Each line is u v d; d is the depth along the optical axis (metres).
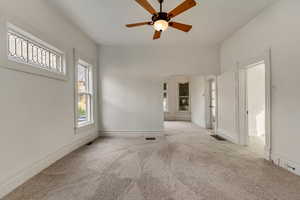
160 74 4.92
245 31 3.57
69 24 3.38
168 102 9.11
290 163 2.48
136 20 3.35
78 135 3.72
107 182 2.20
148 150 3.56
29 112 2.29
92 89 4.52
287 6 2.49
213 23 3.50
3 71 1.90
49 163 2.72
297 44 2.34
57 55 3.12
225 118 4.58
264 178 2.29
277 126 2.72
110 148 3.70
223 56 4.64
